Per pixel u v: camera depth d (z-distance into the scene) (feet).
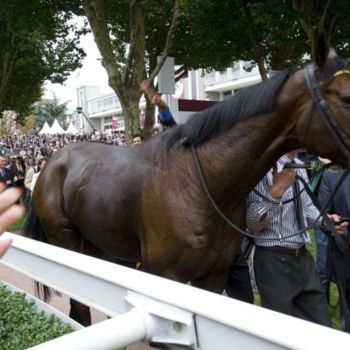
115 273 4.38
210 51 43.04
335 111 6.71
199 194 7.46
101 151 10.08
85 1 28.48
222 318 3.14
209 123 7.54
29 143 137.80
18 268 7.18
